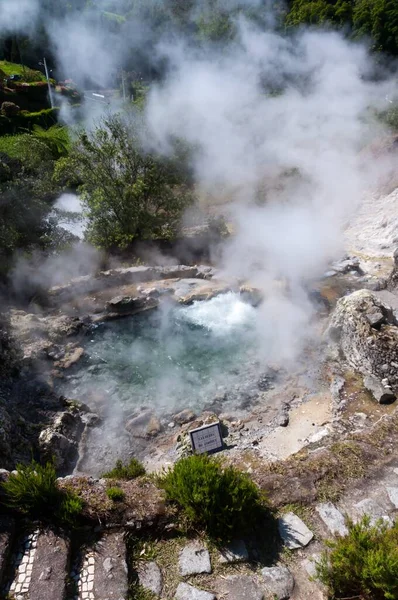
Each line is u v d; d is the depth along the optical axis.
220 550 5.97
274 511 6.47
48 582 5.32
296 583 5.62
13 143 27.64
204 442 8.98
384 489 6.75
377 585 4.81
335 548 5.41
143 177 21.08
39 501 5.99
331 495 6.68
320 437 9.41
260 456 8.95
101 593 5.38
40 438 9.23
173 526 6.16
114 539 5.96
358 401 10.59
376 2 36.47
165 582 5.65
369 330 11.15
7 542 5.64
